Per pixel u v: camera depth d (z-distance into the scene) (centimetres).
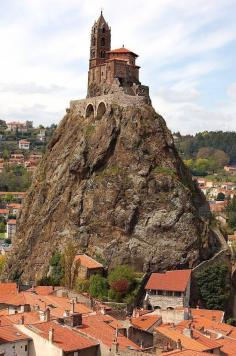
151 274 16638
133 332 10044
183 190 17812
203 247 17362
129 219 17412
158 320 11375
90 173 18588
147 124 18788
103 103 19638
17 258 19175
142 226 17400
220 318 13175
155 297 15412
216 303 16062
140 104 19112
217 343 9344
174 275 15700
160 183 17825
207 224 18000
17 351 8050
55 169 19925
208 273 16325
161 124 19138
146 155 18275
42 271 17925
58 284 16888
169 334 9306
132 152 18288
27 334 8325
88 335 8700
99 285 15925
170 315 12219
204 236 17575
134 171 18038
